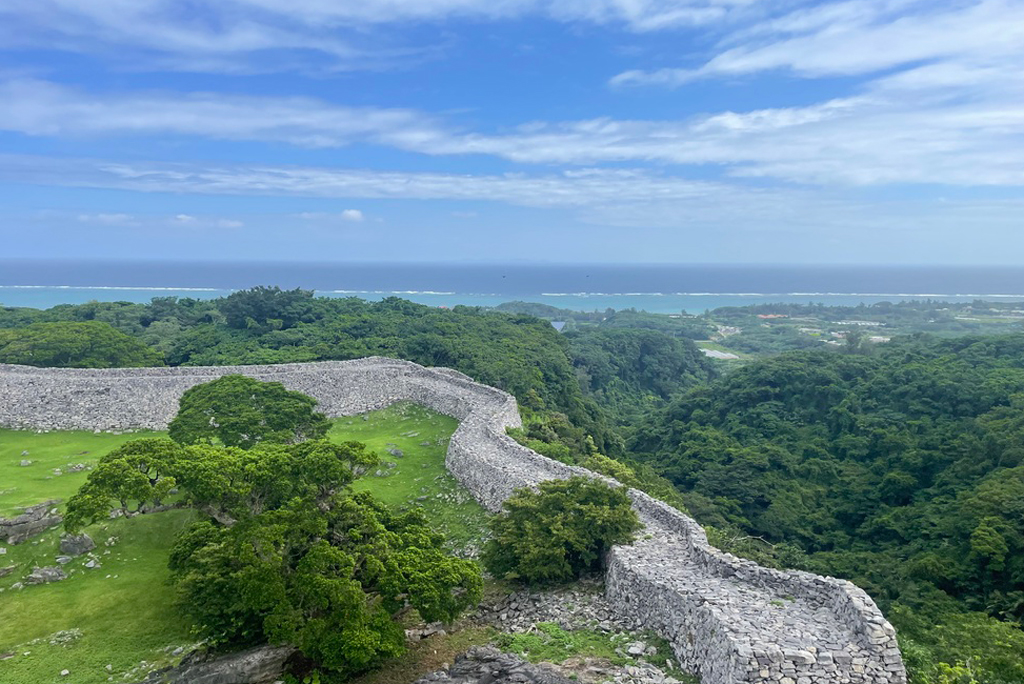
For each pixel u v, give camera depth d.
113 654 21.58
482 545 29.48
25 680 20.30
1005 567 33.84
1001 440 47.44
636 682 18.05
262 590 20.16
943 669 18.06
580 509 26.14
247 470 23.97
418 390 52.41
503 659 19.44
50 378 48.28
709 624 18.14
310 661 21.34
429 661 21.62
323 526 22.28
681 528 26.09
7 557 26.80
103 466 23.66
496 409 44.94
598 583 24.84
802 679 15.96
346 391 51.38
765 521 51.47
